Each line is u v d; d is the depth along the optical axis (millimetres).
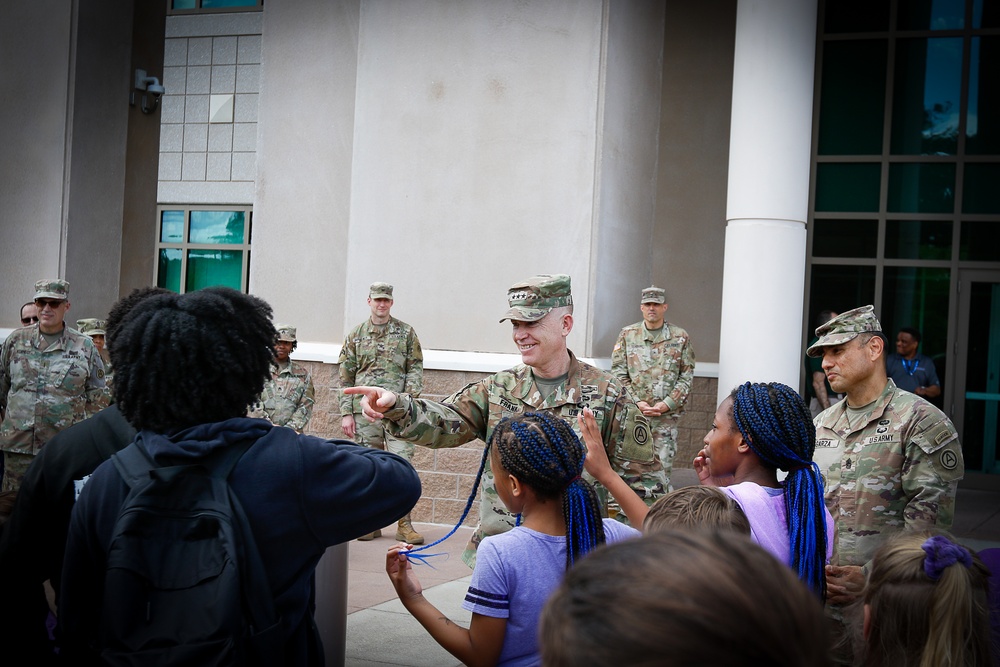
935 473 3430
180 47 15000
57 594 2443
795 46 8953
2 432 7438
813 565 2656
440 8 9508
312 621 2236
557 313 3725
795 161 8992
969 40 11594
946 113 11711
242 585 1966
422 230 9539
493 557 2529
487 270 9367
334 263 10164
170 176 15125
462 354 9297
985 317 11578
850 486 3615
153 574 1950
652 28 10664
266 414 8625
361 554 7621
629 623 787
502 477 2621
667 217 12539
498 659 2516
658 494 3676
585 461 3182
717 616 778
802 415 2771
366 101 9703
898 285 11812
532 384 3758
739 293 9023
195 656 1859
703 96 12430
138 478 2059
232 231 14906
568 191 9195
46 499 2436
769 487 2854
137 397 2139
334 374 9906
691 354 9625
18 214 11039
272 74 10383
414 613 2729
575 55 9188
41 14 10984
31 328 7594
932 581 1987
